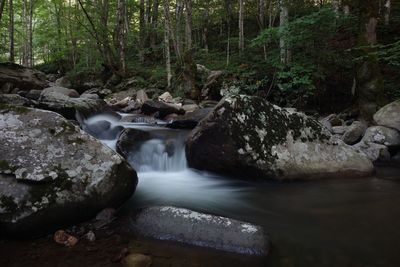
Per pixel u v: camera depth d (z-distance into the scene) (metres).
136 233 3.29
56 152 3.58
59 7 22.69
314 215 3.93
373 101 7.82
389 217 3.84
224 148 5.12
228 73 12.11
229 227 3.18
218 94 11.98
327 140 5.66
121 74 16.20
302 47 9.94
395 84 9.03
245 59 13.13
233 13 24.12
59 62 25.06
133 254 2.91
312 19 8.58
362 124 7.30
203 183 5.14
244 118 5.25
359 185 5.04
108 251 2.96
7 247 2.99
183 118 8.05
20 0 26.27
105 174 3.61
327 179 5.29
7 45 29.05
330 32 9.31
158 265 2.77
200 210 4.08
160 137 6.36
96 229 3.36
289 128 5.50
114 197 3.68
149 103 9.66
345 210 4.07
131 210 3.88
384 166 6.15
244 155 5.04
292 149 5.32
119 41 17.36
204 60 17.73
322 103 9.84
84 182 3.47
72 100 8.34
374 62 7.82
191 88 12.61
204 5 22.23
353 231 3.50
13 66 12.70
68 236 3.16
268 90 10.55
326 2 17.36
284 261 2.89
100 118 8.35
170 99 11.81
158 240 3.17
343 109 9.41
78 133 3.87
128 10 22.20
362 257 2.97
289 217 3.88
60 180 3.36
